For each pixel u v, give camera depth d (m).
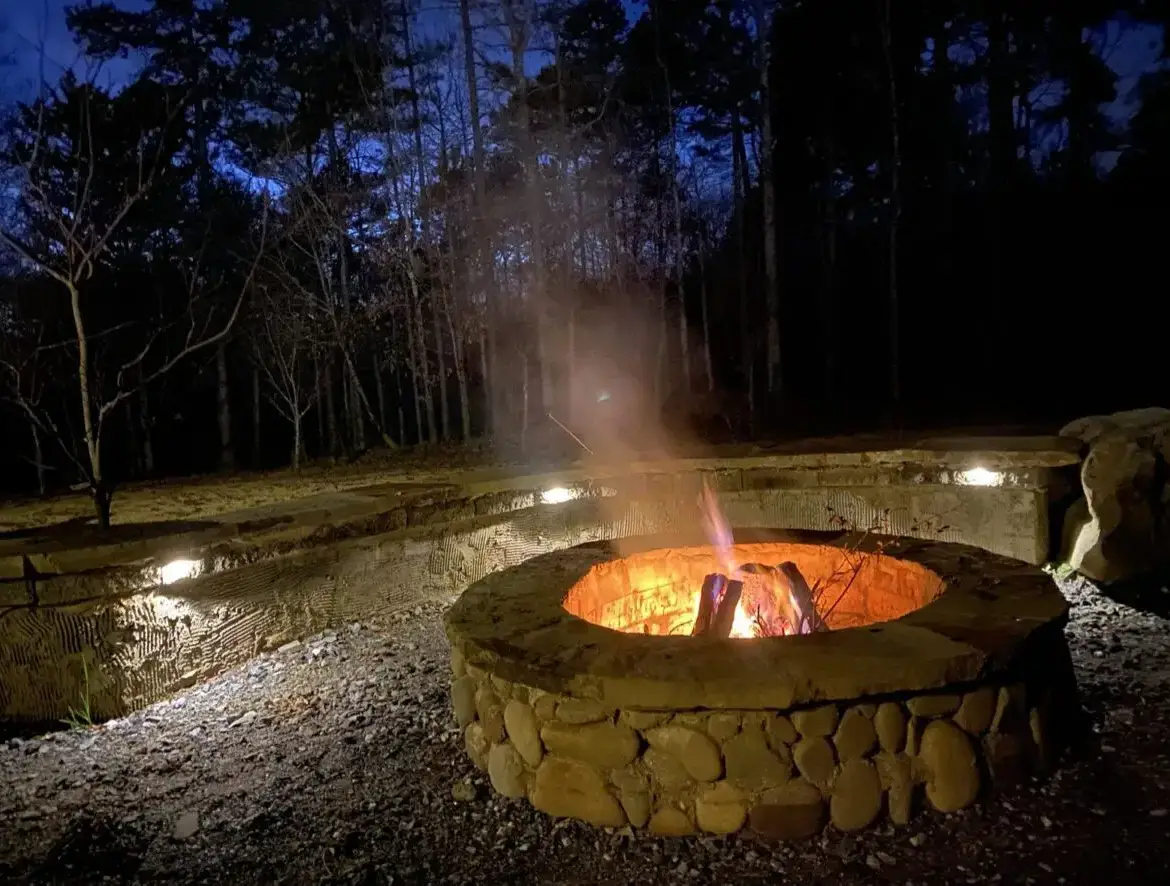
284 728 4.00
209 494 8.72
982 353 14.48
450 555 5.96
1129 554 5.23
